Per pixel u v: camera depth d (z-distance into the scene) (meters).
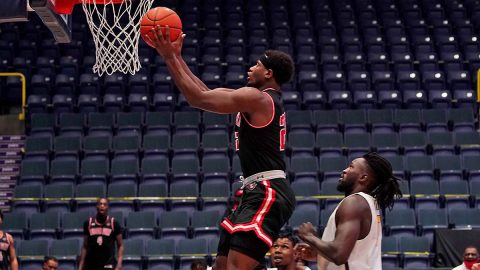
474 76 21.89
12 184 18.77
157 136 18.45
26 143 18.62
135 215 15.50
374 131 18.84
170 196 16.62
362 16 25.03
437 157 17.38
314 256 5.22
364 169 5.16
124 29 7.95
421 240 14.63
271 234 4.92
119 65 7.94
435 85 21.08
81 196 16.64
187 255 14.59
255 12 25.08
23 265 14.52
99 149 18.34
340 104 20.30
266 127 4.96
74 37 23.84
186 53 23.12
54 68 22.06
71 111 20.33
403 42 23.31
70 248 14.88
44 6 8.52
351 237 4.77
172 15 4.80
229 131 19.14
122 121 19.44
